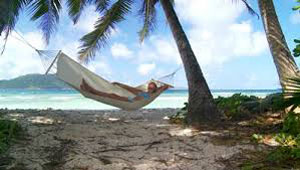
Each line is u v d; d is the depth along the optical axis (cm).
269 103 851
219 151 582
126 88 796
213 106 827
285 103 432
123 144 643
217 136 689
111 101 764
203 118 818
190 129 767
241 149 589
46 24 933
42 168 498
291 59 789
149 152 588
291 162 502
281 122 732
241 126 771
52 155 560
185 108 961
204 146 617
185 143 645
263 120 799
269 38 813
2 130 631
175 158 551
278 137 612
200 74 841
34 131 707
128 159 547
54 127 770
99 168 502
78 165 514
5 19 572
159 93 809
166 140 672
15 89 6712
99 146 624
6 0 572
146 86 806
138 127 808
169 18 878
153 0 998
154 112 1145
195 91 833
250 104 904
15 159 528
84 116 980
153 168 503
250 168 481
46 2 888
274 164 498
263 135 667
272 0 825
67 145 624
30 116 912
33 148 594
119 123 867
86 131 746
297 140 578
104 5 986
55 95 3847
